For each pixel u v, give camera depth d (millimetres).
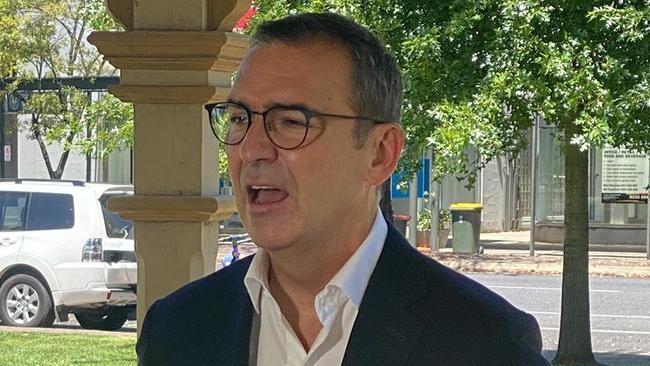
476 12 8688
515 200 30656
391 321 2240
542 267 20844
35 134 26234
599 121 8766
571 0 8703
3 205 13703
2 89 26875
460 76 8961
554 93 8805
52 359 10219
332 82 2238
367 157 2307
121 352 10742
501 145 9297
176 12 4051
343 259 2312
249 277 2371
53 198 13578
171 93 4012
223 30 4094
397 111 2367
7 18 24375
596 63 8906
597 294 17391
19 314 13578
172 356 2438
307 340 2359
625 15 8539
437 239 23406
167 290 4094
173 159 4078
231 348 2375
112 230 13375
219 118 2521
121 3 4109
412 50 8625
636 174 24500
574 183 10609
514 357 2172
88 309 13484
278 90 2221
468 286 2303
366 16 8930
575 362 10570
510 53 8695
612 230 25125
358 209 2307
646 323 14406
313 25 2281
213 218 4047
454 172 9492
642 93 8773
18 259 13516
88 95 25484
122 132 13180
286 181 2225
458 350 2188
